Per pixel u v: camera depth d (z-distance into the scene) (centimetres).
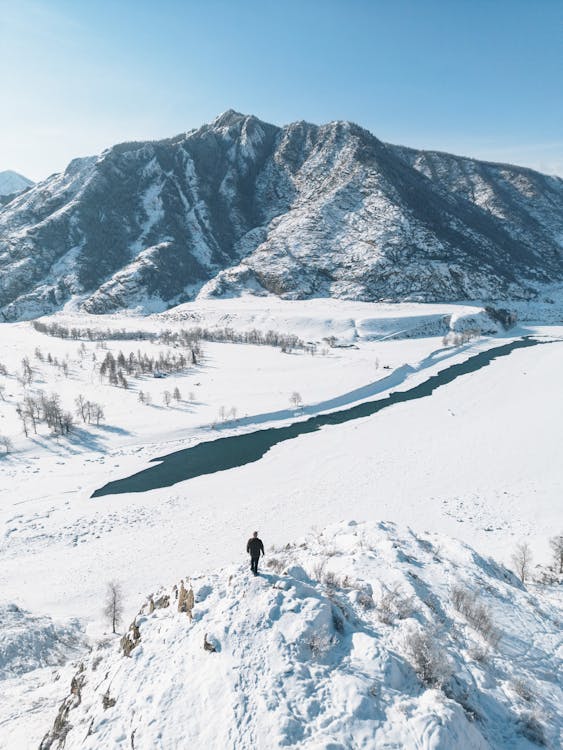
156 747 1376
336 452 9194
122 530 6550
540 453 8525
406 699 1505
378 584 2277
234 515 6869
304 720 1396
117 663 1791
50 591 5106
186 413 11400
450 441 9456
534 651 2253
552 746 1559
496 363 16400
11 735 2020
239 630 1700
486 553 5288
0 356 17175
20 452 9438
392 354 17862
